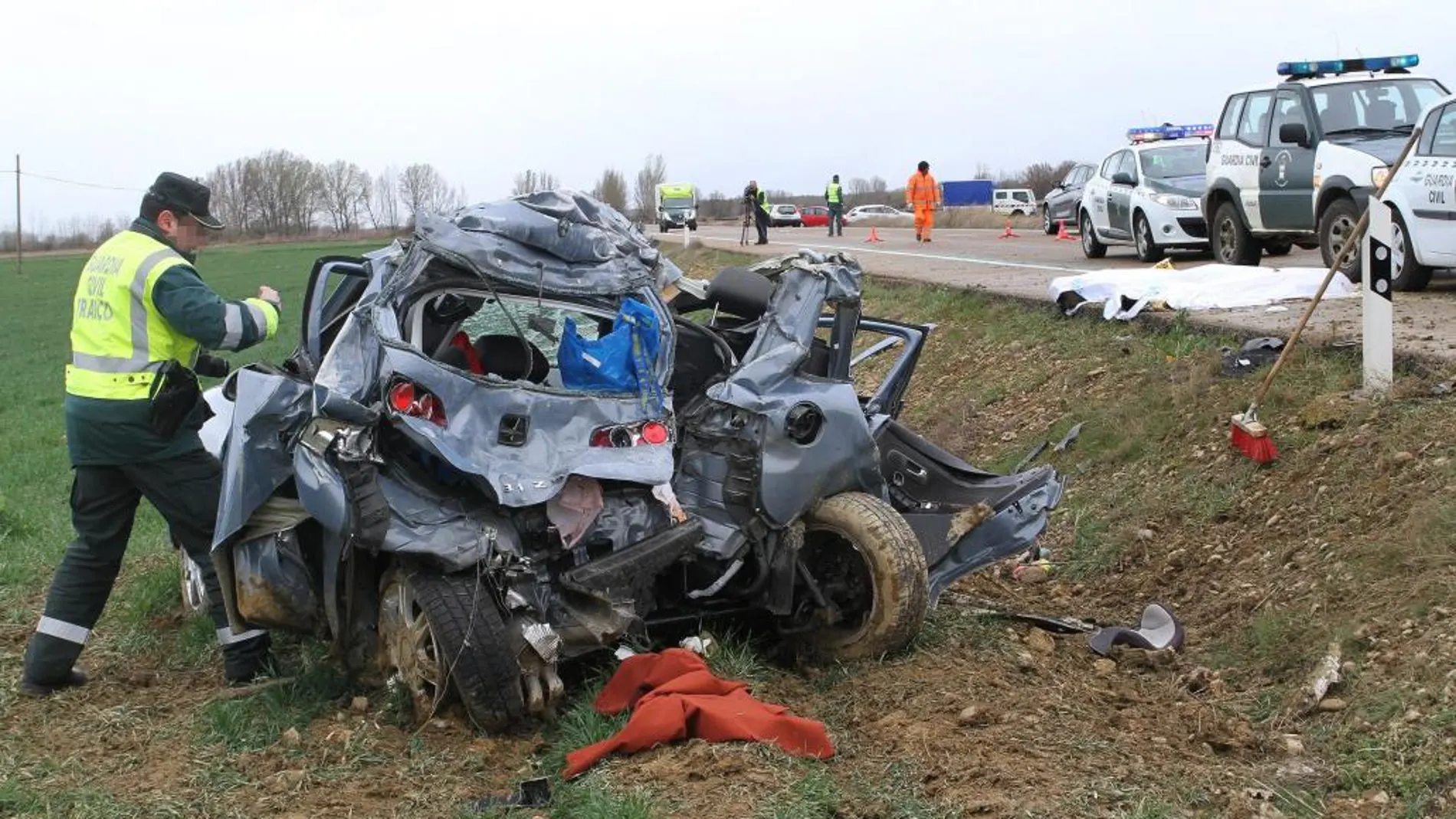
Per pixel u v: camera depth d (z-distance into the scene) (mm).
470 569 4945
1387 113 12906
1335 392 7754
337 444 4961
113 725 5098
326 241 82500
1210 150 14961
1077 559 7648
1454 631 5152
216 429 6266
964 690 5289
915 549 5594
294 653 6051
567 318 5637
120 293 5375
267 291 5719
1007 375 11344
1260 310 10391
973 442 10367
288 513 5352
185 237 5633
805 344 5941
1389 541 6043
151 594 6844
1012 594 7320
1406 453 6648
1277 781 4609
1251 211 14000
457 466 4930
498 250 5516
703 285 6445
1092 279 11852
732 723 4582
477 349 5922
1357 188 11422
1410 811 4305
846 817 4133
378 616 5355
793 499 5684
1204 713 5137
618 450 5293
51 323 34938
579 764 4477
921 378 12586
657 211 57750
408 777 4566
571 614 5125
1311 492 6957
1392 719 4871
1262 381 8375
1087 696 5387
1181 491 7770
